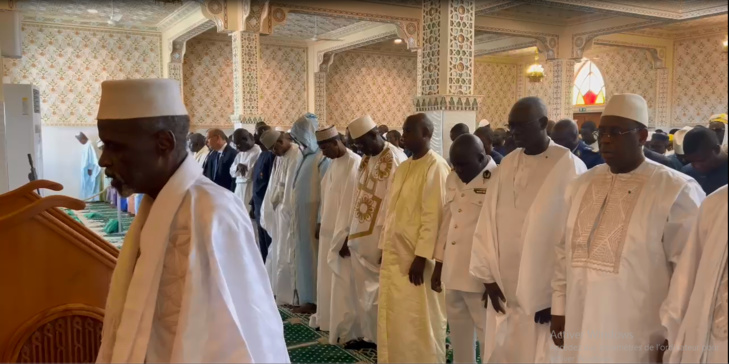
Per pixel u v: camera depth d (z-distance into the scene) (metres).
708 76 10.37
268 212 4.09
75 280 1.69
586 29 9.23
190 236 1.09
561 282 1.74
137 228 1.20
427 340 2.48
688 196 1.50
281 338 1.20
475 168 2.22
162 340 1.11
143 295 1.09
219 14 7.00
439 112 4.18
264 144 4.03
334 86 11.70
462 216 2.24
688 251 1.36
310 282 3.69
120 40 9.38
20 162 5.25
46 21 8.89
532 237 1.86
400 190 2.52
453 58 4.19
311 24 9.41
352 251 2.94
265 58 10.80
